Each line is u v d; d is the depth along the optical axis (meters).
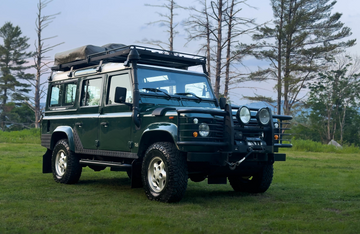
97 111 7.02
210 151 5.43
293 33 34.22
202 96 6.95
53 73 8.76
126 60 6.66
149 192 5.73
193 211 5.00
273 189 7.24
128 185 7.59
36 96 39.28
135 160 6.15
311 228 4.14
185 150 5.23
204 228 4.03
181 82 6.80
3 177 8.23
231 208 5.29
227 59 23.34
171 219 4.46
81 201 5.54
